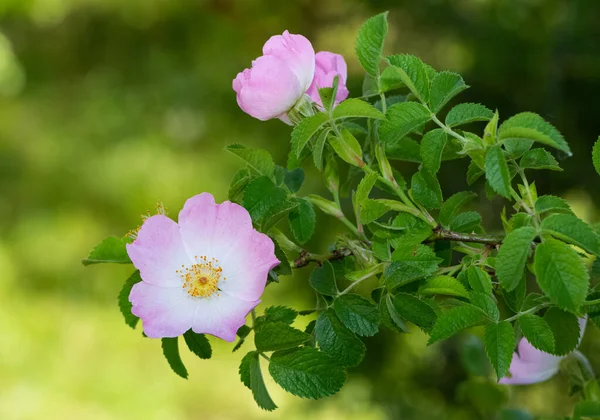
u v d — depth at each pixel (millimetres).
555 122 1317
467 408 1212
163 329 583
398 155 640
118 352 1980
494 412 784
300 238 614
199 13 1978
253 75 601
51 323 2035
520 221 574
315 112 609
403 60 597
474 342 772
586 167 1288
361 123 658
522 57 1394
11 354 1951
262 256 585
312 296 1602
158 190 2064
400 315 591
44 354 1971
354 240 616
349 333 592
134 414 1854
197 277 585
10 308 2047
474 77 1404
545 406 985
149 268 589
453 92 585
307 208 616
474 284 580
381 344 1340
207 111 2018
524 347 643
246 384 581
